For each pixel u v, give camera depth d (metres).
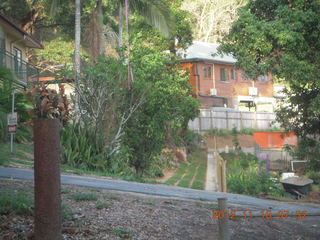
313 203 16.44
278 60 20.14
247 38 19.81
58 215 4.58
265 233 6.88
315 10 19.41
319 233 7.52
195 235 6.02
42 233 4.50
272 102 51.78
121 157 17.62
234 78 49.03
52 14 26.34
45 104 4.98
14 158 14.58
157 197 8.96
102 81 17.94
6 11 41.88
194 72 45.69
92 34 24.66
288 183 19.67
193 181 21.41
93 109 18.12
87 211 6.43
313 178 26.14
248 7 21.27
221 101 47.50
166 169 25.34
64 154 16.55
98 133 18.02
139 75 20.25
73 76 18.33
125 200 7.72
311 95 22.56
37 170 4.53
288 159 33.16
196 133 37.78
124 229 5.69
